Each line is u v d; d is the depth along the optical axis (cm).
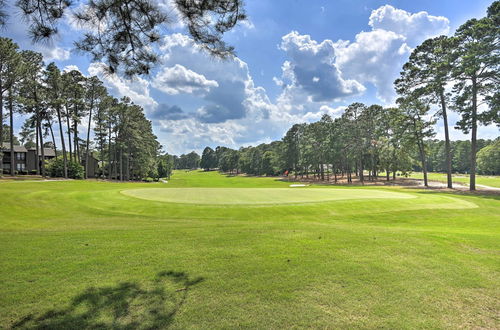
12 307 359
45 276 452
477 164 7244
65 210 1309
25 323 325
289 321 335
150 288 415
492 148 6769
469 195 2242
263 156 9162
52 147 6562
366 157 5381
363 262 526
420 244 645
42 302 372
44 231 781
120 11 486
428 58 2886
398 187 3328
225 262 521
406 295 402
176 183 5984
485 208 1508
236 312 353
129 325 323
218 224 916
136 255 556
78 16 474
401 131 3631
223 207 1369
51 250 582
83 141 4928
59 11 450
